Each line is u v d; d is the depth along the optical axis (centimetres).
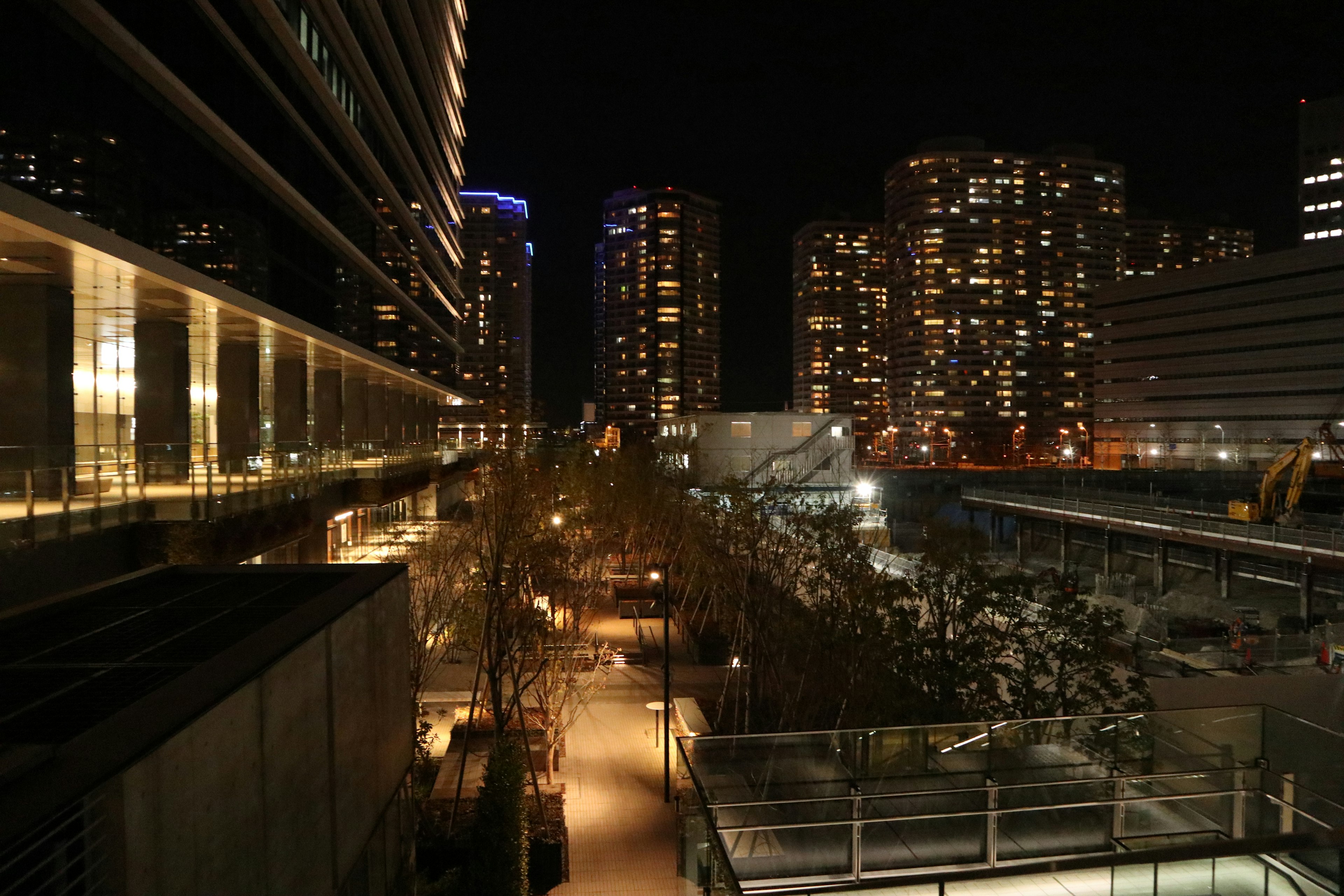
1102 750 1124
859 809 1060
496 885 1474
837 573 2478
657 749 2666
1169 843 1099
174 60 2542
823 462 8612
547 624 2655
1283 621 5153
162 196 2506
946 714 1886
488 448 2508
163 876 530
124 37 2217
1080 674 2008
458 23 8188
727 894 951
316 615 898
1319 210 16625
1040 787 1093
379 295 5291
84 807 455
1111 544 7062
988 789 1077
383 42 4959
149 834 514
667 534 4594
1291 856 1052
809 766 1081
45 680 696
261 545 2117
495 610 2341
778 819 1056
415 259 6475
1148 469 14425
